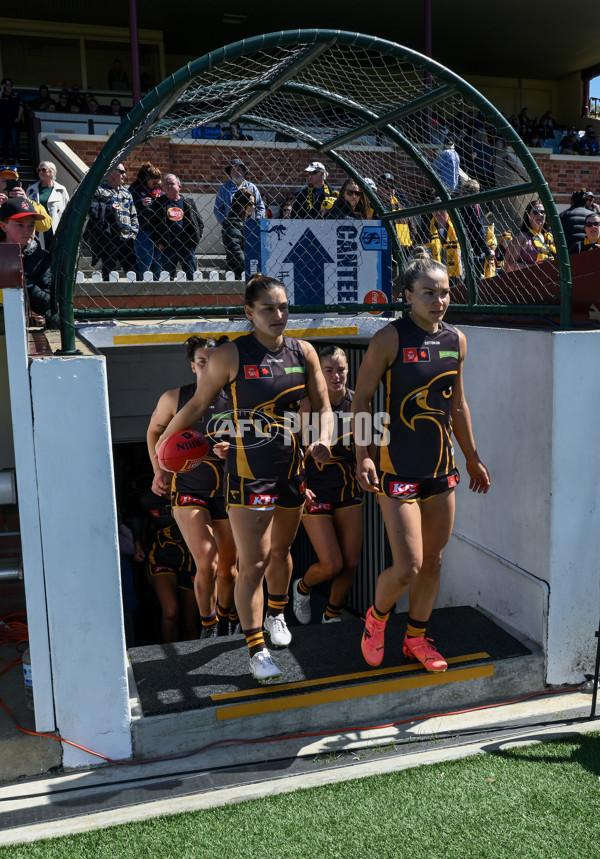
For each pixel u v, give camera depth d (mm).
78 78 14859
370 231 5270
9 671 3869
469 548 4363
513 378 3826
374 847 2539
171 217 6176
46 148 9508
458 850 2504
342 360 4285
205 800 2842
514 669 3600
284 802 2811
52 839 2652
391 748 3168
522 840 2541
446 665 3457
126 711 3127
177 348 6074
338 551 4414
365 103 4863
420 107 4055
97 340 4770
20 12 13797
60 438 2963
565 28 14328
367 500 5930
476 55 15836
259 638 3295
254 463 3102
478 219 6141
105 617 3068
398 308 5316
